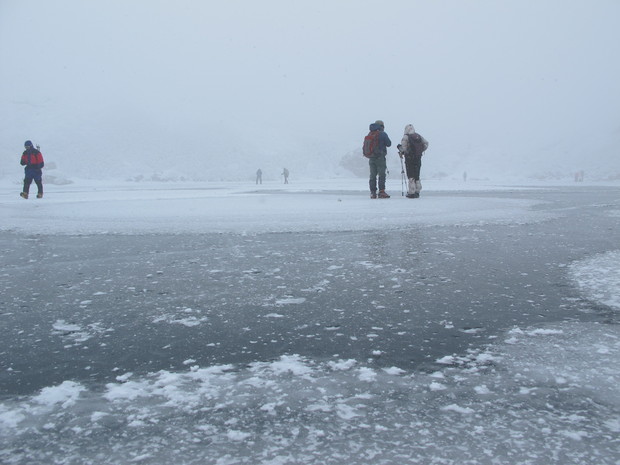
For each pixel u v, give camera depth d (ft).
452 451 4.10
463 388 5.37
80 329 7.80
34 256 14.92
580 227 20.47
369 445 4.21
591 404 4.96
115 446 4.27
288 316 8.36
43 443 4.34
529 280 10.75
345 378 5.69
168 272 12.32
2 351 6.81
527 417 4.69
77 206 38.52
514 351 6.50
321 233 19.54
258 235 19.26
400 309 8.65
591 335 7.10
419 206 32.86
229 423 4.65
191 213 30.25
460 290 9.95
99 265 13.35
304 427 4.55
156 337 7.36
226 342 7.09
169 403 5.10
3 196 59.77
